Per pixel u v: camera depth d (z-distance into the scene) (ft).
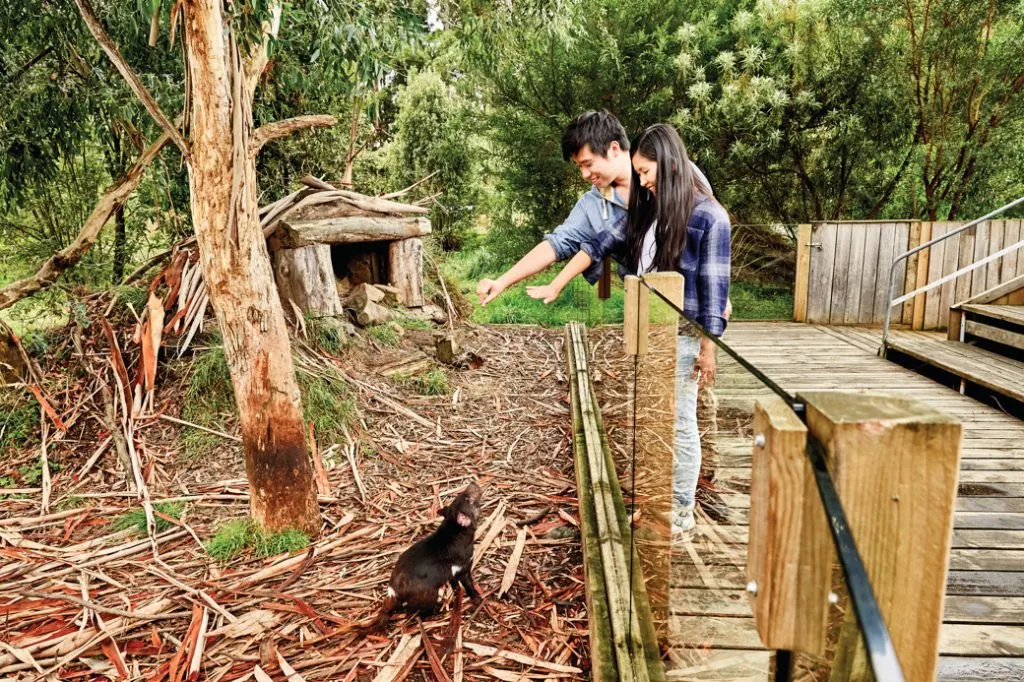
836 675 2.54
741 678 3.76
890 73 32.40
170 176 23.29
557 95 39.47
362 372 16.88
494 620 8.72
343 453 13.80
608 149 9.13
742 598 3.67
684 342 5.14
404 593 8.09
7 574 9.79
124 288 17.02
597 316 12.96
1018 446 12.44
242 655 8.07
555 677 7.64
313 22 15.72
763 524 2.72
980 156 30.78
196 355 15.21
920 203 35.47
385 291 20.65
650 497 6.52
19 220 24.88
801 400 2.61
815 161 34.58
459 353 19.81
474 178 49.96
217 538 10.50
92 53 18.60
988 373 15.56
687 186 8.18
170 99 17.90
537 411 16.96
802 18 33.78
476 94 42.50
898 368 19.08
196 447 13.43
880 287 26.12
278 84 21.94
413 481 13.03
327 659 7.97
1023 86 29.60
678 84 36.96
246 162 9.51
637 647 6.58
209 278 9.70
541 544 10.62
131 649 8.23
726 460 3.92
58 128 20.56
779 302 30.58
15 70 19.01
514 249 43.37
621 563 8.14
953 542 8.71
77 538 10.87
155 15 8.51
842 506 2.22
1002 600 7.32
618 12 37.58
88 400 14.29
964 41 29.76
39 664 7.89
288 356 10.41
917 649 2.46
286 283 17.80
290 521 10.65
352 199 19.62
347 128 31.27
